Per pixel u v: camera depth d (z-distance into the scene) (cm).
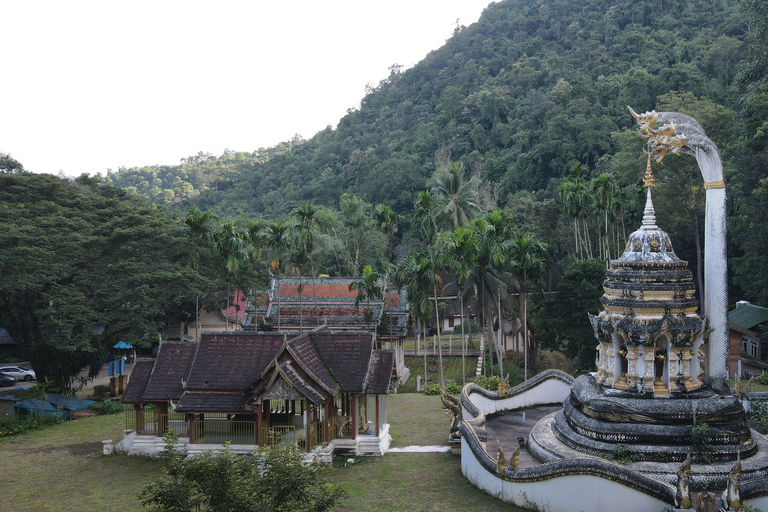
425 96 16762
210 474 1466
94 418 3703
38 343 4328
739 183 4716
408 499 2075
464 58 16650
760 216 4247
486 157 11194
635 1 14188
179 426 2788
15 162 5816
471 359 6222
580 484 1755
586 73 12006
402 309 5700
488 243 4544
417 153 12706
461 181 6325
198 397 2595
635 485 1662
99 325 5119
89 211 5316
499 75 14138
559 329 4562
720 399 1986
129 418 3341
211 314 6850
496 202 8981
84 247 4891
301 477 1545
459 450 2611
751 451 1917
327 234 8206
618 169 6400
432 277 4456
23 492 2334
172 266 5003
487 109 12144
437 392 4197
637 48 11962
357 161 13862
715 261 2127
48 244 4547
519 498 1928
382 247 9044
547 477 1833
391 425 3200
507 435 2484
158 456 2702
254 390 2523
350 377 2648
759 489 1578
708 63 10006
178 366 2802
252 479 1504
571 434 2092
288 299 5922
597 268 4556
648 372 2042
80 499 2241
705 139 2142
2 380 5028
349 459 2577
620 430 1956
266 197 15300
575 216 5672
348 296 5847
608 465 1703
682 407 1945
